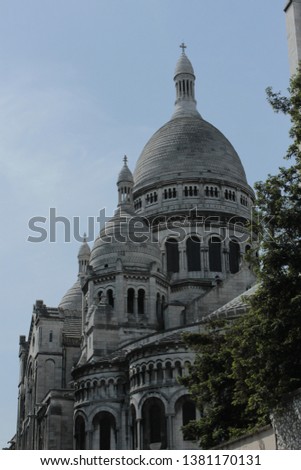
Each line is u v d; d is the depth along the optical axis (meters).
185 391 130.50
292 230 67.06
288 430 62.09
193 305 176.75
